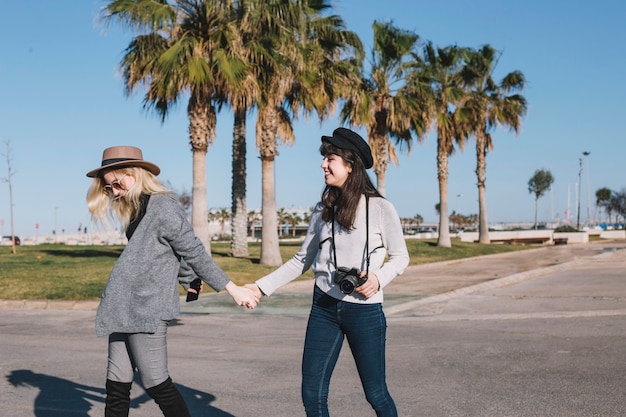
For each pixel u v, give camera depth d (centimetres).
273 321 1017
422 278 1831
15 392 544
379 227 334
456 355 682
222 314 1109
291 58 1848
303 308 1188
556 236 5231
